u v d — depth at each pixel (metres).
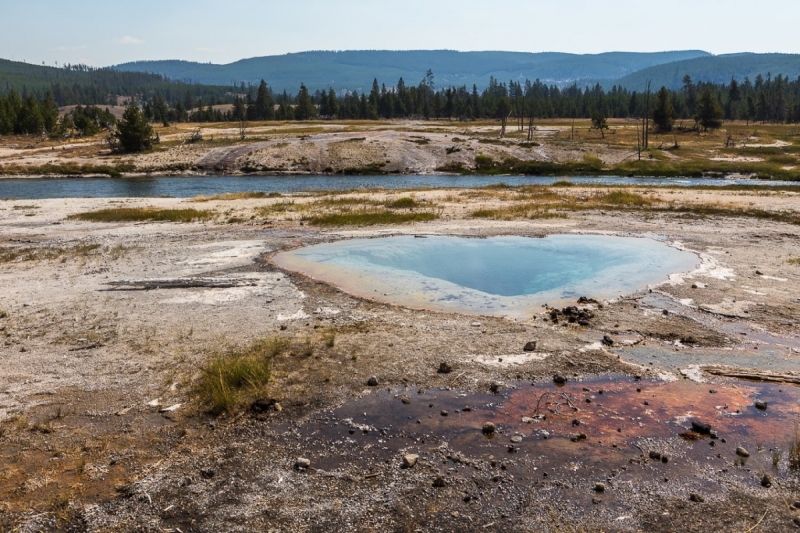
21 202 35.09
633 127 108.06
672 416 8.07
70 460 7.20
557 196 33.88
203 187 51.78
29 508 6.29
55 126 103.06
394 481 6.70
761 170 57.75
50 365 10.01
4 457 7.25
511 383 9.15
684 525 5.90
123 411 8.38
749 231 22.03
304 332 11.38
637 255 17.91
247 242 20.48
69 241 21.91
